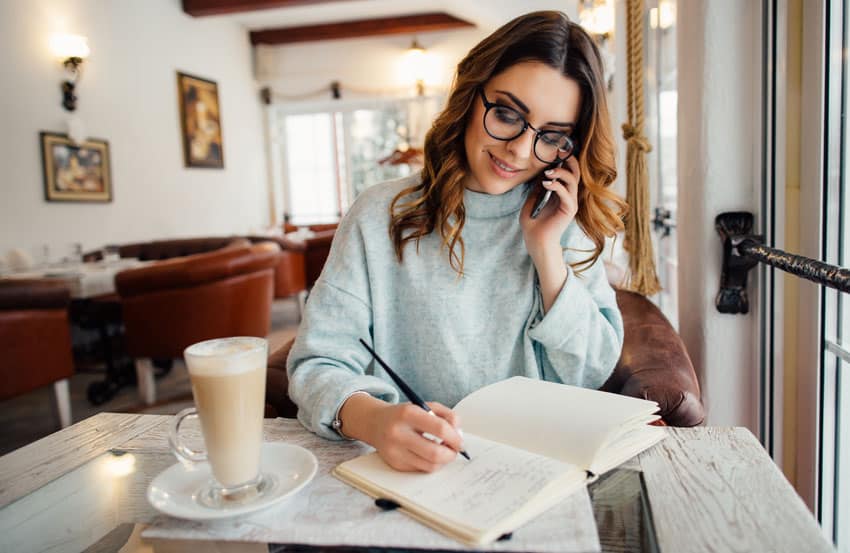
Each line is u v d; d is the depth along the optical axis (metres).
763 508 0.55
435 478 0.60
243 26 7.11
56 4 4.50
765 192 1.25
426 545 0.50
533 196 0.97
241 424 0.56
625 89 2.63
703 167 1.33
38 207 4.32
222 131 6.66
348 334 0.95
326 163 7.60
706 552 0.48
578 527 0.52
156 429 0.82
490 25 5.90
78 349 4.39
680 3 1.46
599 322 0.99
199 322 3.12
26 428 2.87
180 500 0.58
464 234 0.99
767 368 1.27
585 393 0.78
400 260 0.99
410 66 7.20
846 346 1.05
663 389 0.98
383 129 7.43
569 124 0.87
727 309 1.32
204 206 6.30
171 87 5.81
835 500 1.11
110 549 0.54
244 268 3.34
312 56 7.40
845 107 1.03
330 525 0.54
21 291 2.59
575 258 1.04
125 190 5.18
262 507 0.54
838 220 1.06
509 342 0.99
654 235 2.34
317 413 0.76
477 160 0.91
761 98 1.25
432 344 0.99
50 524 0.58
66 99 4.54
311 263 5.00
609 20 2.88
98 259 4.48
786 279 1.21
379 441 0.65
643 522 0.53
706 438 0.71
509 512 0.53
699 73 1.32
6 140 4.09
